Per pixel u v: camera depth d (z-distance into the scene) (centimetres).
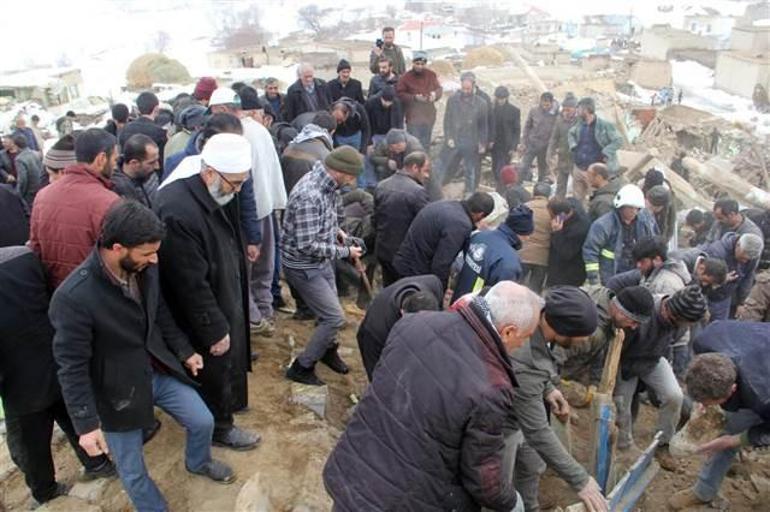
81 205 356
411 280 421
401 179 607
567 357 445
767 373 379
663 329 442
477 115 1077
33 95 3800
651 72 4447
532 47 5003
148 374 338
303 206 473
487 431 271
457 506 289
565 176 1105
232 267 394
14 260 344
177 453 421
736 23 7294
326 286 498
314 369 543
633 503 419
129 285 323
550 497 472
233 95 542
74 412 313
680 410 501
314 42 5712
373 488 278
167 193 361
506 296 287
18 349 345
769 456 523
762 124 3691
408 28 9250
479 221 526
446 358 279
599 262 651
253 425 451
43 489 387
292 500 390
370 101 972
